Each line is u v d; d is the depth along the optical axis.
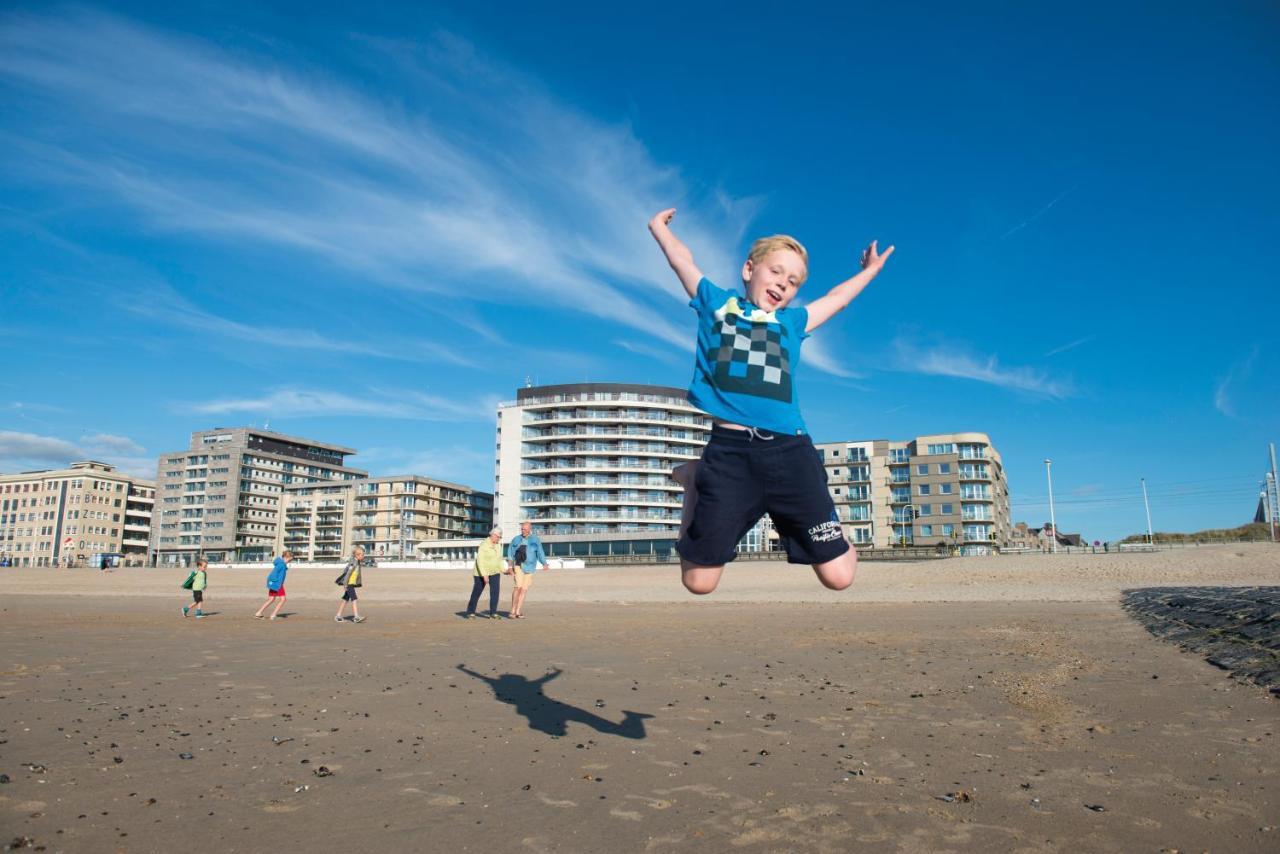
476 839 3.60
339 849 3.47
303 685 7.89
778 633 13.17
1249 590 16.95
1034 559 34.97
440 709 6.64
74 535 139.38
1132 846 3.47
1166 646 10.13
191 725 5.98
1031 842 3.53
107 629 14.36
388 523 121.00
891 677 8.26
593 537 102.56
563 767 4.84
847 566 3.25
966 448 86.81
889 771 4.72
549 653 10.59
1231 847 3.44
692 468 3.37
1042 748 5.21
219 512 130.88
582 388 112.75
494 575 18.20
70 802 4.11
